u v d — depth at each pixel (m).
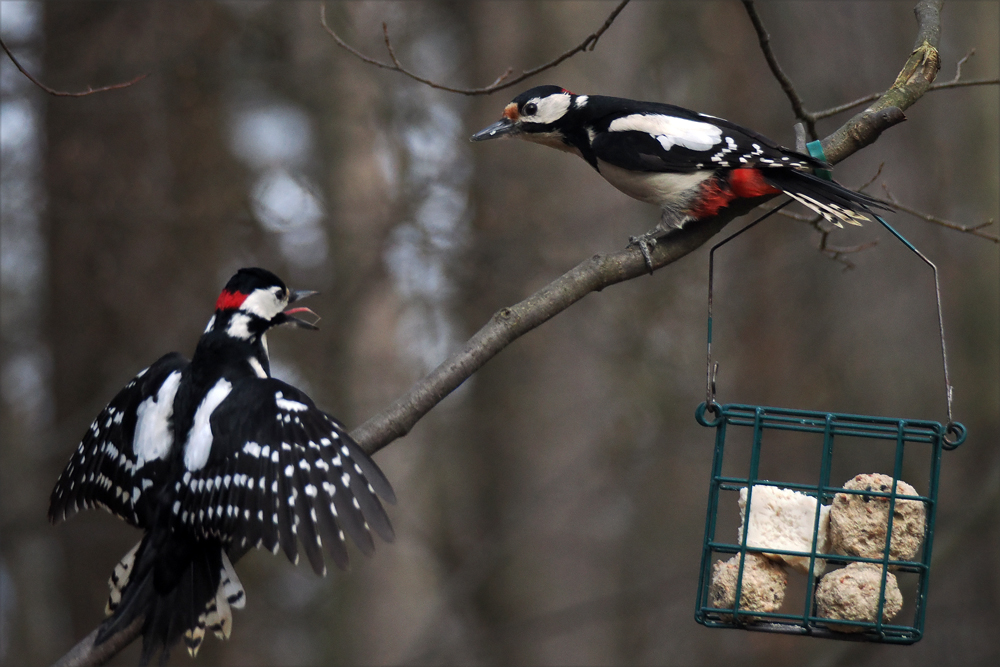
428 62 14.72
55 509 6.46
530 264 13.51
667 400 13.84
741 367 13.87
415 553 15.73
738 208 7.70
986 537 12.50
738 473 14.10
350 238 13.16
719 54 14.91
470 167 13.67
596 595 14.75
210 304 13.14
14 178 12.95
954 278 13.30
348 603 15.19
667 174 7.59
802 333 13.75
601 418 14.30
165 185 13.16
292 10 13.79
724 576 6.37
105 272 12.95
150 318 12.95
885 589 6.21
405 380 13.86
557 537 14.68
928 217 7.92
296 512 5.50
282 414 5.77
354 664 14.98
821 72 14.28
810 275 13.77
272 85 14.09
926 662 12.43
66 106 13.02
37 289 13.91
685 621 15.21
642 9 14.74
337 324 13.30
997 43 13.28
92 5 13.23
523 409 14.48
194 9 13.32
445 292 13.21
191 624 5.71
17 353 13.87
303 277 13.46
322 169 14.91
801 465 13.77
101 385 12.92
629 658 15.23
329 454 5.60
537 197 13.84
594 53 14.58
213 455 5.79
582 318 13.77
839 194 7.20
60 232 13.11
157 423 6.22
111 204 12.83
